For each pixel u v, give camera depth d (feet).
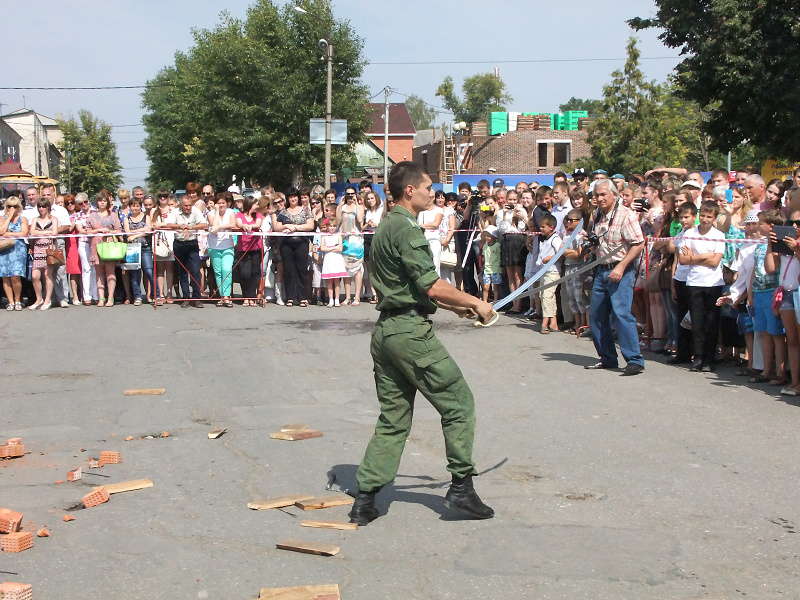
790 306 25.35
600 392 26.45
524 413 23.95
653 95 126.31
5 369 30.76
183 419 23.80
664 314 33.04
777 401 25.03
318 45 128.06
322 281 49.16
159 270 48.67
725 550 14.44
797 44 64.80
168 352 33.86
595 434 21.72
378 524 15.80
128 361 32.09
